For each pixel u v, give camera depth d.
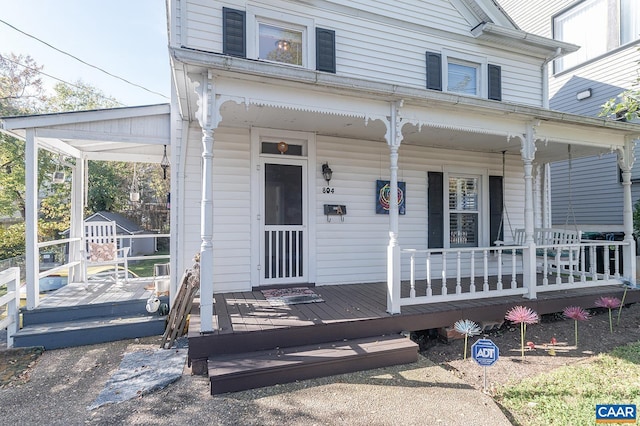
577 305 5.25
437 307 4.50
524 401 2.97
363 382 3.20
